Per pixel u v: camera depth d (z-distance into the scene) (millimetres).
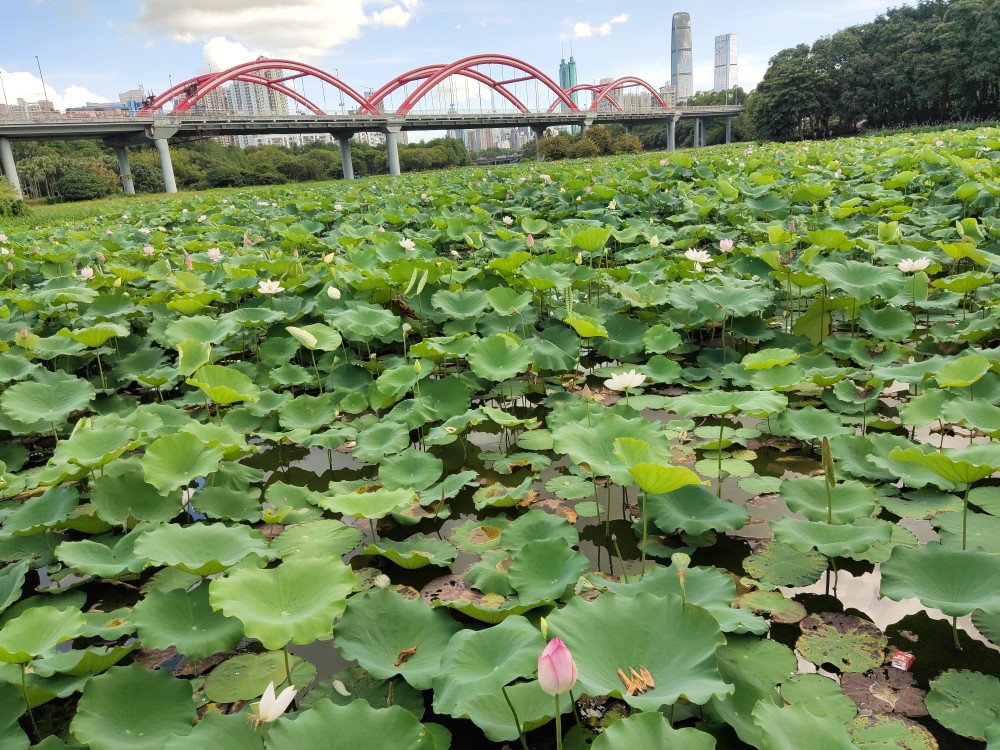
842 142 35312
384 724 1999
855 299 6078
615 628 2244
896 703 2408
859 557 3324
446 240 10469
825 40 76125
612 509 3969
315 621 2328
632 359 6398
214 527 3199
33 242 13727
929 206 10680
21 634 2383
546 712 2219
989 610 2363
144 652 2967
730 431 4723
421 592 3230
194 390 6059
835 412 4855
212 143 99375
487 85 100438
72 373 6629
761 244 8117
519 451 4816
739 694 2295
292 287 7496
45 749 2223
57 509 3695
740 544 3512
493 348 5281
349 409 5484
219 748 2055
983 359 3969
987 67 60406
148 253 9734
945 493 3717
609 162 33844
